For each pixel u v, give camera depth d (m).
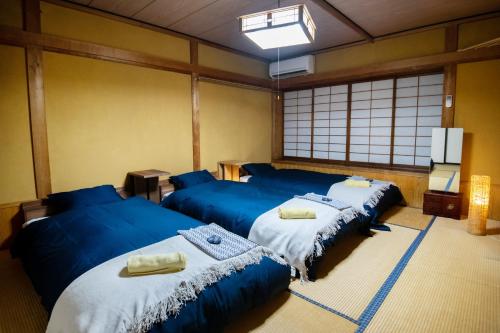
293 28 2.15
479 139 3.71
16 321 1.82
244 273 1.75
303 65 5.05
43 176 2.97
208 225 2.33
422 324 1.78
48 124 2.98
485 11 3.44
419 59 4.04
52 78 2.98
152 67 3.81
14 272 2.42
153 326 1.30
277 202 3.01
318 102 5.37
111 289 1.43
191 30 3.97
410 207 4.28
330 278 2.32
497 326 1.76
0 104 2.70
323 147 5.40
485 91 3.62
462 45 3.73
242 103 5.21
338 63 4.85
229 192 3.44
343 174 4.83
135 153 3.72
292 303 2.00
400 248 2.87
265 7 3.21
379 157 4.74
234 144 5.12
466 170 3.84
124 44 3.50
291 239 2.32
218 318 1.53
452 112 3.85
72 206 2.88
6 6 2.67
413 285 2.21
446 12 3.46
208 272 1.61
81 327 1.25
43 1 2.87
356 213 2.92
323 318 1.84
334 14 3.35
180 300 1.43
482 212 3.13
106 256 1.79
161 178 4.04
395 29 4.04
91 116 3.29
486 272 2.39
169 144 4.10
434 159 3.91
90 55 3.21
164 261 1.59
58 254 1.91
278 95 5.66
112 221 2.38
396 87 4.45
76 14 3.09
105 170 3.46
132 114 3.66
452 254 2.72
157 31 3.82
